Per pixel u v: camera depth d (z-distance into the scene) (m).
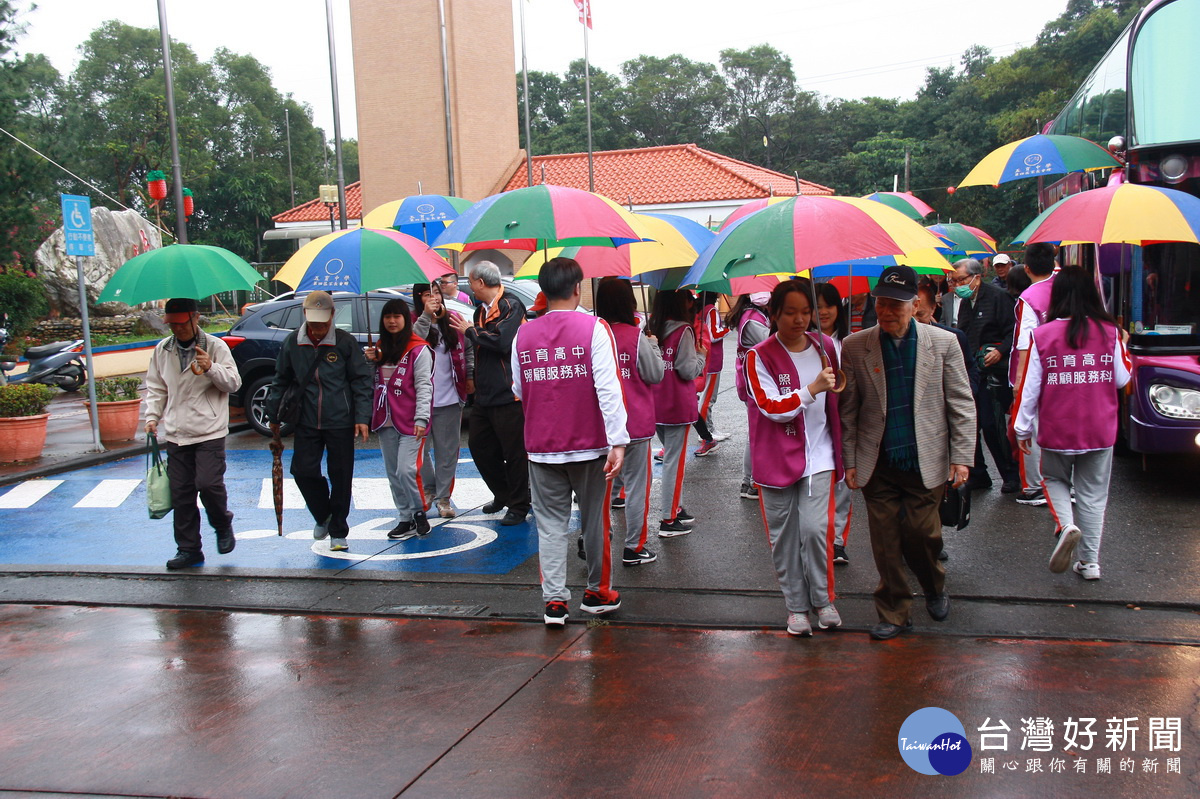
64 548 6.93
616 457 4.56
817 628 4.66
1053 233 5.10
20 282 18.19
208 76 53.12
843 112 55.41
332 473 6.34
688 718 3.73
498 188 25.00
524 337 4.73
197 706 4.07
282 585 5.80
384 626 5.02
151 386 6.20
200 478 6.17
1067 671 4.02
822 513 4.40
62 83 46.34
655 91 54.53
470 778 3.34
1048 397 5.15
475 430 6.96
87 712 4.05
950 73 52.62
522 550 6.35
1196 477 7.54
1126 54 7.29
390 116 23.69
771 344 4.38
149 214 43.91
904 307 4.21
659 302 6.20
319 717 3.90
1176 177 6.93
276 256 47.91
